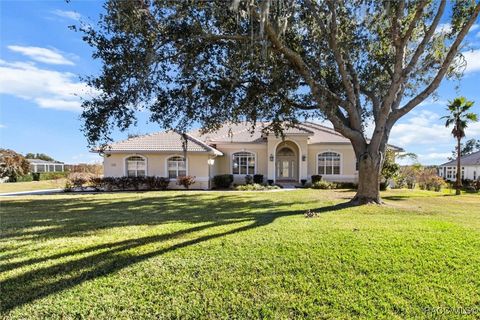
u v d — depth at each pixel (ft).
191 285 13.52
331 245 17.97
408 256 16.42
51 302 12.19
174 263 15.61
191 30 30.27
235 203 41.78
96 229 23.59
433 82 34.17
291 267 15.11
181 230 22.48
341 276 14.28
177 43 31.19
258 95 40.52
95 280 13.93
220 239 19.52
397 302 12.23
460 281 13.87
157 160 73.10
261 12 25.43
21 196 56.29
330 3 31.89
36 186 90.63
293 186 78.13
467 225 24.17
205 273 14.56
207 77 37.17
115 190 69.10
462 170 127.13
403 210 32.73
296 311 11.76
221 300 12.44
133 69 29.68
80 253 17.29
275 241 18.76
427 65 37.09
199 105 39.86
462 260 15.99
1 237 21.24
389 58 39.27
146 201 45.39
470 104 69.26
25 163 116.16
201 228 23.06
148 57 29.12
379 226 22.86
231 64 36.06
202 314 11.62
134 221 27.09
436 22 31.76
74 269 15.03
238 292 13.00
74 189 69.10
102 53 30.22
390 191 67.26
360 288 13.28
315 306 12.03
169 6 28.32
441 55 37.45
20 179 114.01
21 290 13.06
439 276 14.29
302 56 37.45
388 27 36.47
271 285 13.51
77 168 92.94
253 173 82.58
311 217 27.55
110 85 30.50
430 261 15.83
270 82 38.52
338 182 79.10
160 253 17.03
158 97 36.73
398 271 14.78
